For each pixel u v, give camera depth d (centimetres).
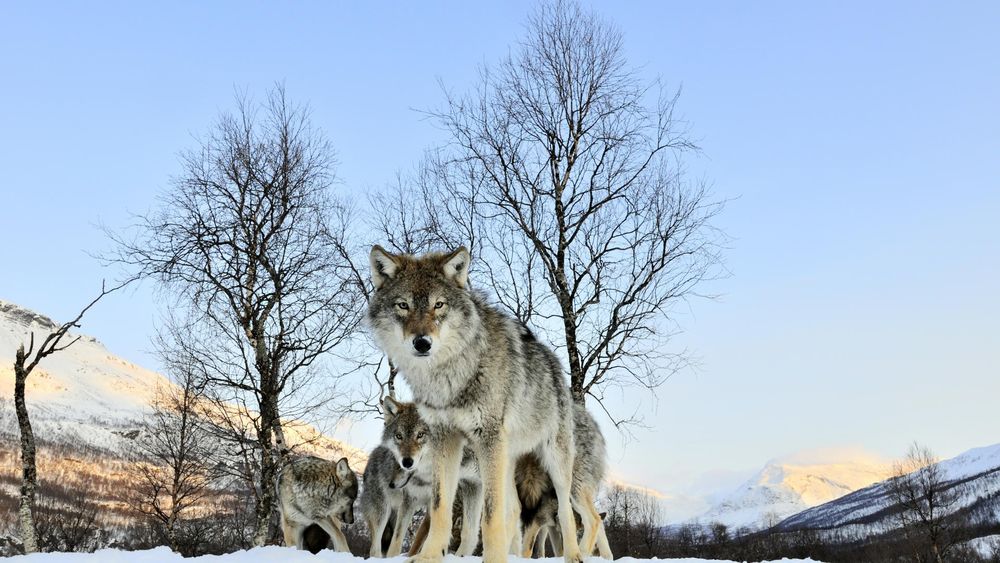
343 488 1063
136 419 18188
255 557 695
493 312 675
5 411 15300
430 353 595
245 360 1758
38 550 1276
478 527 898
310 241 1778
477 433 622
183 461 2186
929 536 3747
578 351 1608
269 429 1714
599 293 1642
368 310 668
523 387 659
